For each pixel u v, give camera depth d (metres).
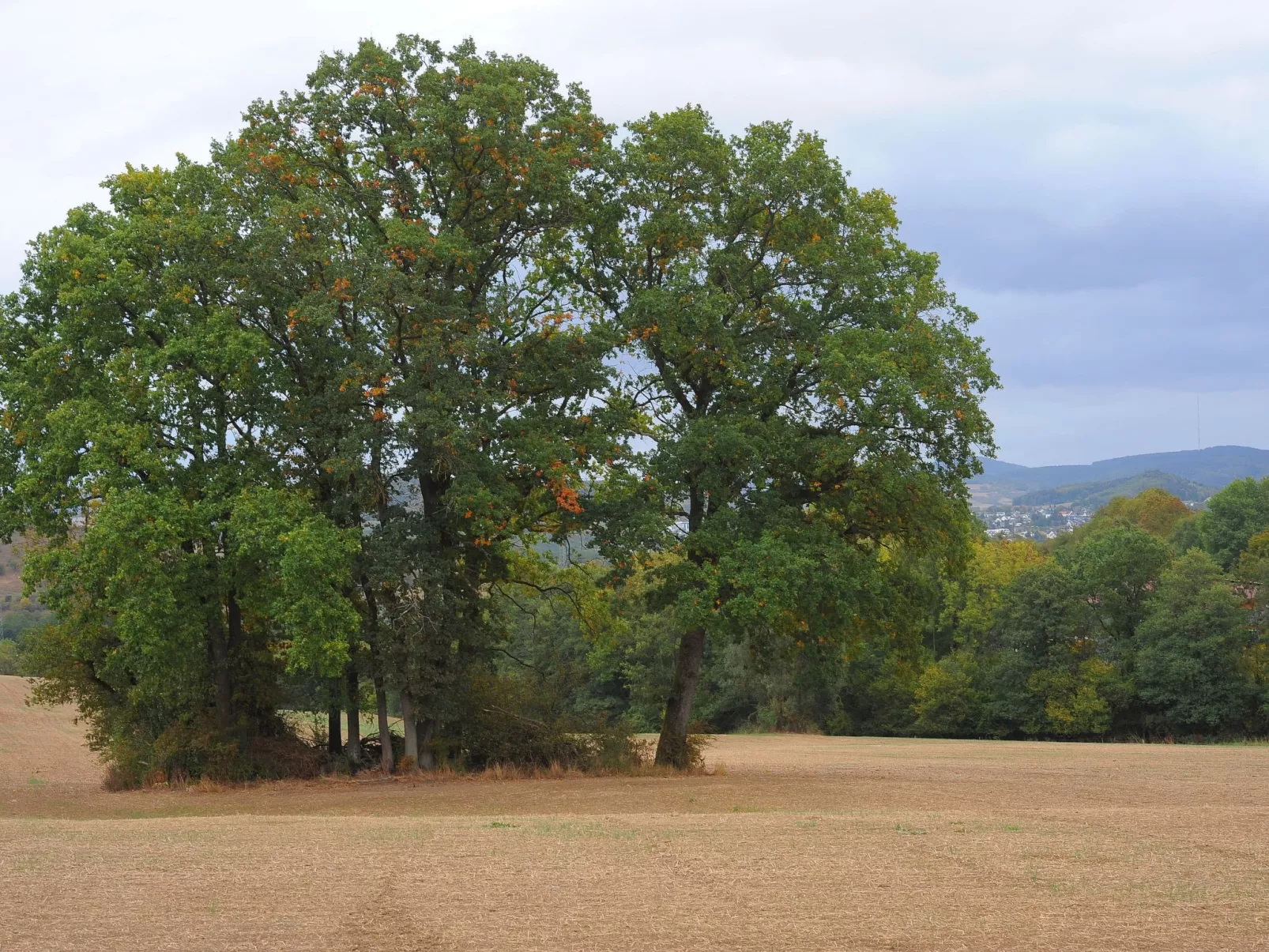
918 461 31.39
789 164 31.80
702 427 30.41
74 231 30.44
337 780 30.81
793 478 33.09
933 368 30.59
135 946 10.26
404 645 29.72
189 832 18.83
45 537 30.73
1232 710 72.75
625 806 24.23
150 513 27.08
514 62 31.12
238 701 32.34
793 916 11.34
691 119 32.28
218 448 30.61
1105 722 76.88
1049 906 11.70
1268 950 9.91
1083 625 82.12
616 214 32.69
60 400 29.72
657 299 29.72
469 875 13.78
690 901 12.05
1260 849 15.65
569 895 12.46
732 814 21.84
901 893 12.45
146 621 26.62
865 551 32.03
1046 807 23.38
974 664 86.06
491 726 32.81
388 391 28.47
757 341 32.62
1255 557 84.69
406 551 29.56
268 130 30.81
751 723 91.88
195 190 30.95
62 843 17.14
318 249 28.59
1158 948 10.00
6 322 30.30
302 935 10.70
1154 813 21.33
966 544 32.84
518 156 29.66
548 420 30.73
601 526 31.44
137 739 32.84
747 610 28.30
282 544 26.73
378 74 30.22
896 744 68.00
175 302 29.42
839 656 36.69
